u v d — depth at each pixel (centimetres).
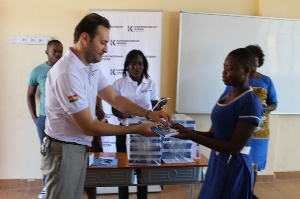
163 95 308
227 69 135
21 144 297
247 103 128
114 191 287
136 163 178
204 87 305
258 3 309
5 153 297
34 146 299
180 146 188
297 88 321
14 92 290
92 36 136
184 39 294
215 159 145
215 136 145
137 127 150
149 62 294
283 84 318
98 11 282
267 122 244
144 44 291
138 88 247
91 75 151
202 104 307
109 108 297
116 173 177
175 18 297
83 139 150
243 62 131
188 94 304
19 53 285
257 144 241
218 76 305
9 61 285
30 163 301
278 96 319
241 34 302
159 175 182
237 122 132
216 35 298
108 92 182
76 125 141
